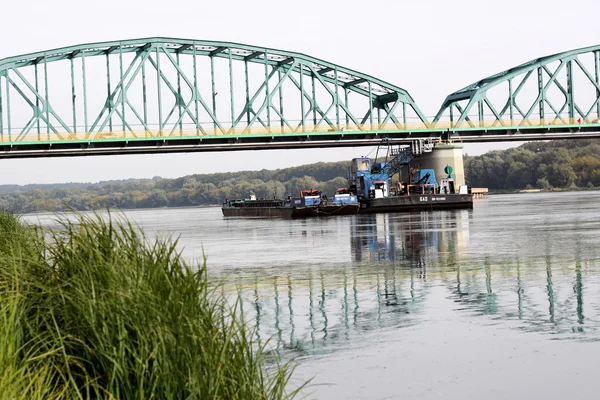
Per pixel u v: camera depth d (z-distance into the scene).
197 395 6.72
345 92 111.44
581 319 14.09
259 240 41.38
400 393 10.01
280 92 101.88
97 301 7.22
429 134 108.31
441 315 15.04
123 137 91.00
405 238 37.12
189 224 79.69
